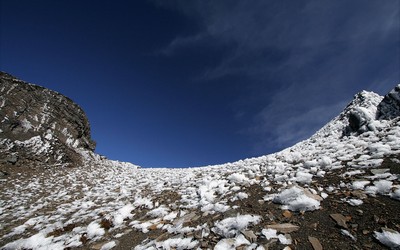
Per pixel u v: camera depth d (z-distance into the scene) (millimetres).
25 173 18891
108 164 31625
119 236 6582
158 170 24281
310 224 4793
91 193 13805
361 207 4863
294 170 8531
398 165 6145
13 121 23844
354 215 4680
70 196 13367
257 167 10547
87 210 10102
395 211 4418
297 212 5402
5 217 9828
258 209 6023
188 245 5133
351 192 5535
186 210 7484
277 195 6250
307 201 5527
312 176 7344
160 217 7492
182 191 10086
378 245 3781
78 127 33969
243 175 9188
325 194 5836
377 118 12555
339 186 6094
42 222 8930
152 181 15125
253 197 6961
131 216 8031
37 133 25406
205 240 5203
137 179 17781
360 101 22766
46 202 12141
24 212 10469
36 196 13484
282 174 8492
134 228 6926
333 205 5246
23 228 8375
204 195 8219
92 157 31609
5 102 24984
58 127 30062
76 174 21484
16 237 7766
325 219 4828
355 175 6445
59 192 14414
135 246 5809
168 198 9508
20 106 26438
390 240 3713
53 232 7590
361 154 7965
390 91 12531
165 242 5465
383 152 7242
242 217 5648
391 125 10328
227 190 8219
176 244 5332
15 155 20438
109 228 7277
